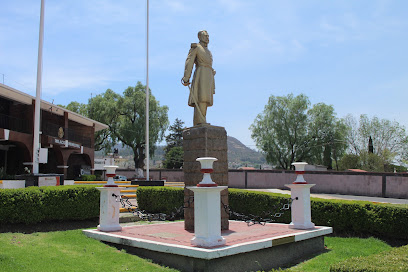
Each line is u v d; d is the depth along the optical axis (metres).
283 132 43.62
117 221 8.71
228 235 7.72
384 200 24.16
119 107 45.72
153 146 46.75
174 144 68.50
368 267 4.79
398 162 45.81
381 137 46.62
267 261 7.07
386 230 9.76
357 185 28.67
